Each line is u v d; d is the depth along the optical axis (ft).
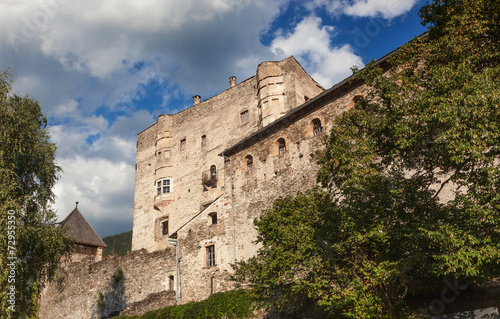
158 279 105.29
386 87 49.21
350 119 51.96
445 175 63.57
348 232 49.49
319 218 54.95
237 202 94.99
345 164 47.88
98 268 120.78
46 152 76.28
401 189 47.93
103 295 116.57
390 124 46.88
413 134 43.96
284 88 119.34
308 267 51.85
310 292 51.47
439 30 57.26
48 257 72.95
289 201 64.54
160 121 154.51
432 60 51.70
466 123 40.81
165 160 147.64
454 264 39.09
